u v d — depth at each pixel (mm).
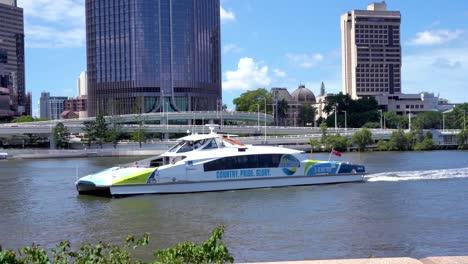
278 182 58750
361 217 40656
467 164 92312
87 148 168875
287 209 44781
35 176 83125
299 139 150000
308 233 35094
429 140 154625
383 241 32750
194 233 35906
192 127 171375
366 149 155500
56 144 164000
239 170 57000
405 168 83375
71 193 58969
